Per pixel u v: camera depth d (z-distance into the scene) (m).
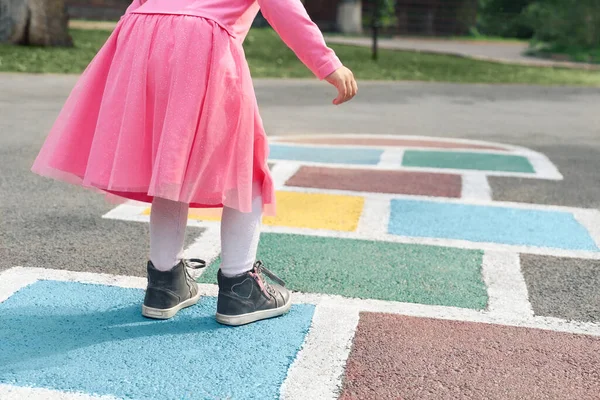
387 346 2.55
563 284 3.24
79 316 2.75
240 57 2.56
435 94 12.02
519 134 7.79
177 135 2.41
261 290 2.73
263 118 8.43
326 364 2.41
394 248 3.65
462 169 5.70
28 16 15.34
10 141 6.42
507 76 16.28
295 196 4.65
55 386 2.22
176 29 2.48
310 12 34.19
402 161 5.95
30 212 4.18
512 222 4.20
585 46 26.72
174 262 2.75
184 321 2.74
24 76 11.68
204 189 2.51
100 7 29.69
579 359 2.51
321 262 3.41
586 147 7.01
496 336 2.67
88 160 2.54
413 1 38.12
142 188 2.49
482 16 43.84
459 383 2.32
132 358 2.42
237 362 2.41
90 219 4.06
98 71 2.61
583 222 4.25
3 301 2.86
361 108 9.78
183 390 2.22
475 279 3.25
